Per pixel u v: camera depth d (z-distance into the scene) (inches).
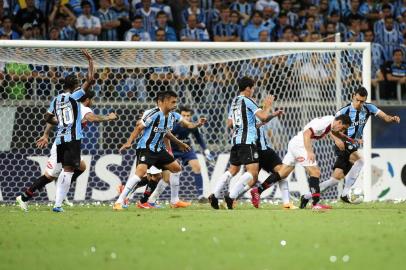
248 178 1444.4
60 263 735.1
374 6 2422.5
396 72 2266.2
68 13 2223.2
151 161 1439.5
